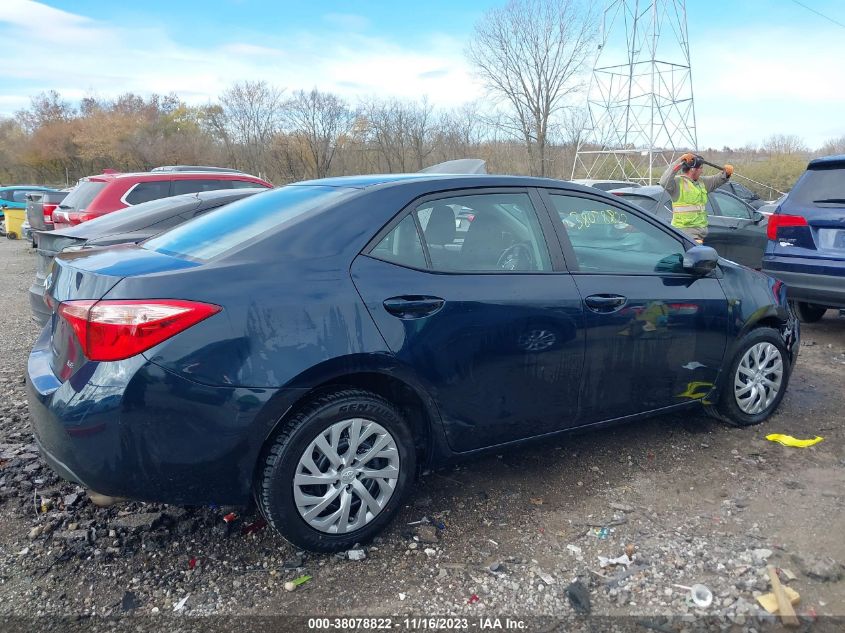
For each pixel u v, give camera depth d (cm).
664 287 378
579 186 372
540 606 261
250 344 261
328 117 3753
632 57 2505
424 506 337
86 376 254
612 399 364
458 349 307
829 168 621
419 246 310
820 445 409
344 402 284
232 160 4053
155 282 257
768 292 431
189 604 262
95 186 946
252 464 269
